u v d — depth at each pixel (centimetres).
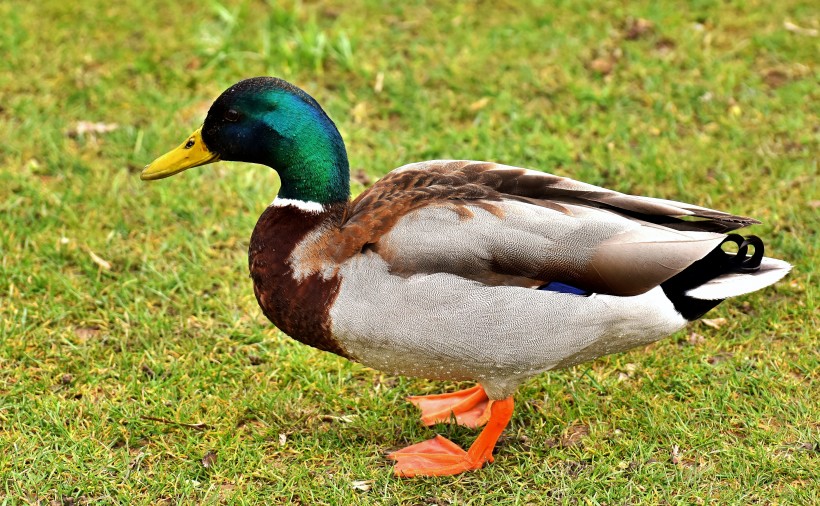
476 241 701
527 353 711
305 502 729
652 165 1100
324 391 838
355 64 1286
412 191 742
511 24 1353
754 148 1124
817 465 738
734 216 750
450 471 757
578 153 1134
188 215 1047
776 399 802
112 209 1048
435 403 837
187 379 845
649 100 1212
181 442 781
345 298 710
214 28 1348
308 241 730
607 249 703
